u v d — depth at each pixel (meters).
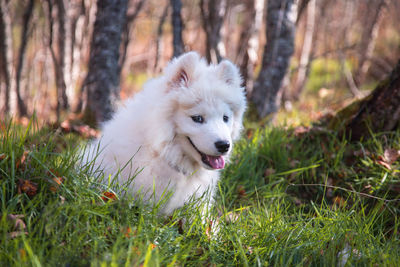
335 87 10.88
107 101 6.12
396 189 3.74
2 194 2.44
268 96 6.71
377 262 2.76
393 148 4.15
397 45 12.45
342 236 2.97
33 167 2.70
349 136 4.50
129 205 2.72
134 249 2.37
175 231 2.82
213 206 3.21
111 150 3.18
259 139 4.70
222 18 7.65
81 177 2.77
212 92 3.06
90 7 9.90
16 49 12.67
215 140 2.94
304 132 4.69
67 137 4.53
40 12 11.60
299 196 4.07
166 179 3.10
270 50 6.70
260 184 4.12
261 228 3.02
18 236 2.33
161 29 9.79
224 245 2.89
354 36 14.01
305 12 11.70
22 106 8.42
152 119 3.07
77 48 10.04
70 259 2.31
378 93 4.45
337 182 4.01
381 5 10.38
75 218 2.47
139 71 13.84
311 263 2.79
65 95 8.69
